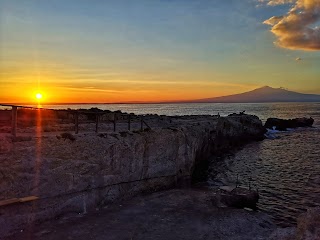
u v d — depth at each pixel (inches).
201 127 1807.3
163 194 975.6
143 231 668.1
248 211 853.8
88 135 888.9
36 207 679.7
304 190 1149.7
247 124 2753.4
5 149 683.4
